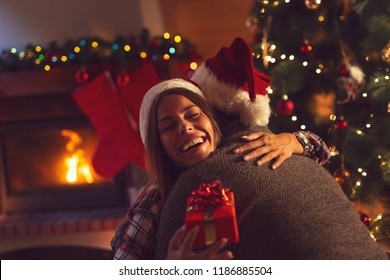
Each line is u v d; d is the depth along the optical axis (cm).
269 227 102
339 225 106
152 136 123
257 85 131
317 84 232
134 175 361
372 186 217
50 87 342
